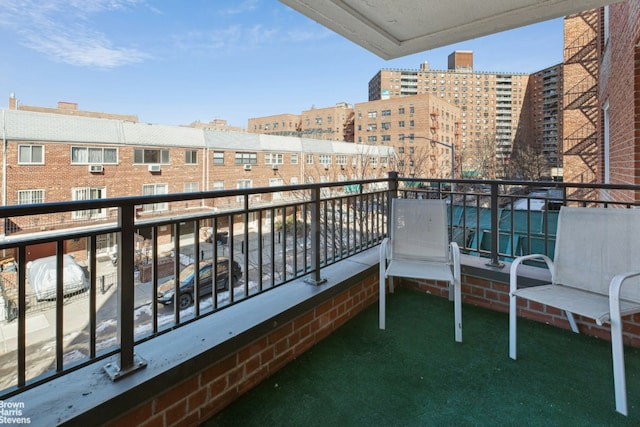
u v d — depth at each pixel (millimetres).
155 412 1333
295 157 26141
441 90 57031
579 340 2182
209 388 1533
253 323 1742
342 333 2320
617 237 1944
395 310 2688
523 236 4469
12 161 14172
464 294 2854
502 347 2113
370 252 3158
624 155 3609
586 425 1450
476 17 2430
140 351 1474
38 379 1156
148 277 6730
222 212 1811
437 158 34844
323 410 1568
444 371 1866
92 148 16453
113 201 1281
